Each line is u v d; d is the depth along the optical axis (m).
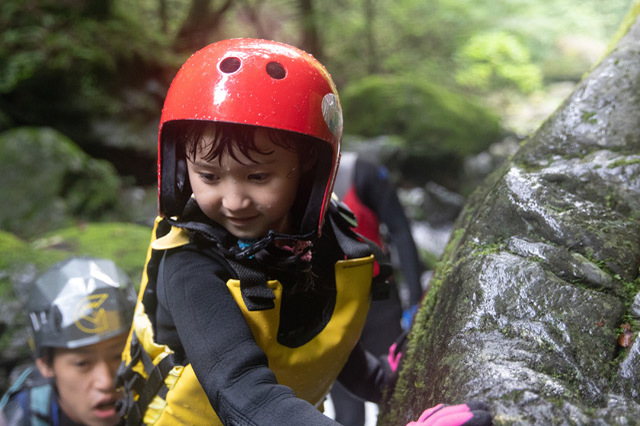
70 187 5.48
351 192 2.72
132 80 7.49
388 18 11.34
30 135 5.52
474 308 1.08
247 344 1.00
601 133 1.31
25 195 5.27
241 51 1.05
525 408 0.90
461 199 7.67
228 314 1.03
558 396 0.92
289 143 1.03
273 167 1.03
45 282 1.96
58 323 1.88
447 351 1.07
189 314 1.04
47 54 6.76
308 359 1.17
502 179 1.25
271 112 1.00
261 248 1.07
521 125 10.48
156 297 1.22
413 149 7.80
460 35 11.76
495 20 12.36
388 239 3.07
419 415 1.10
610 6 13.91
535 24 12.88
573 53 13.94
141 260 3.30
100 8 7.71
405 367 1.28
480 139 8.29
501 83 12.01
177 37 8.90
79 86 6.88
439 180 7.91
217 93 1.00
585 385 0.96
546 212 1.16
